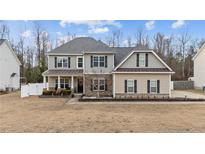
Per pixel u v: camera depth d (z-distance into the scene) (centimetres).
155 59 2606
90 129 1117
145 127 1156
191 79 4609
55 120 1333
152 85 2527
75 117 1423
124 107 1861
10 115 1512
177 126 1177
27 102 2220
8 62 3909
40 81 4291
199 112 1620
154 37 5716
